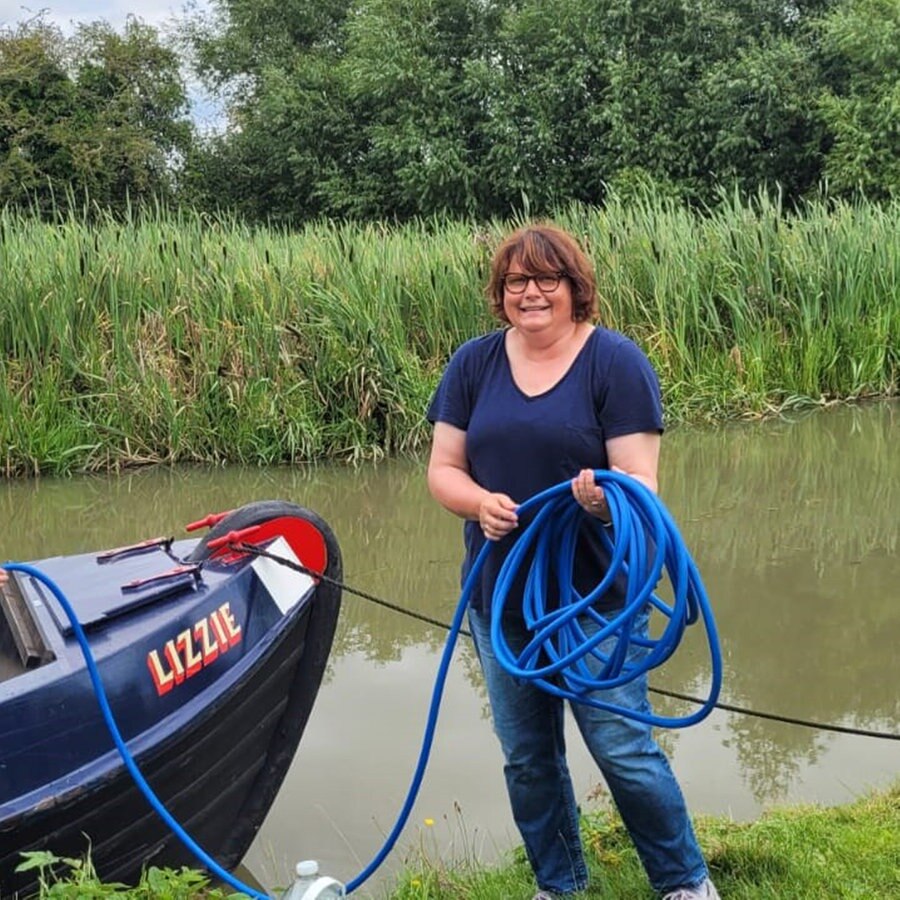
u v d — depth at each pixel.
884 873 3.28
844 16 22.44
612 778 2.88
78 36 27.23
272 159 27.73
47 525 8.52
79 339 10.80
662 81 23.52
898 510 8.20
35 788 3.00
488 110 24.89
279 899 2.87
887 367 13.24
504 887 3.35
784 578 6.61
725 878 3.27
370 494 9.30
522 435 2.80
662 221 13.07
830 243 13.05
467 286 11.80
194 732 3.41
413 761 4.55
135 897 2.86
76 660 3.19
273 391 10.68
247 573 3.82
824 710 4.86
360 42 26.14
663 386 12.03
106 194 25.70
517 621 2.95
